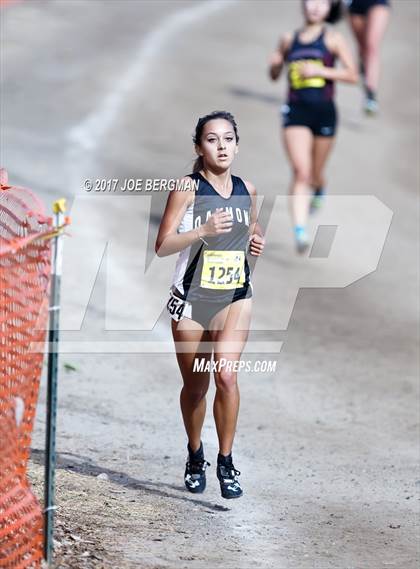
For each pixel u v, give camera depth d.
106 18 68.56
